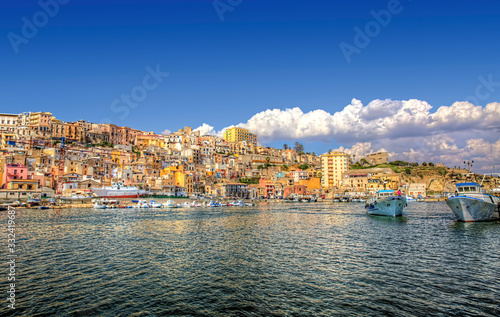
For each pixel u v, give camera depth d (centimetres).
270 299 2422
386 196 9200
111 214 9844
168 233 5647
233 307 2278
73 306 2289
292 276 2969
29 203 12144
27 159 15300
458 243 4466
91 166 16600
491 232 5394
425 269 3152
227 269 3219
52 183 14962
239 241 4797
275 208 13612
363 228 6225
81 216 8925
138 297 2464
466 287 2627
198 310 2228
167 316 2136
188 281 2847
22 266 3297
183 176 18738
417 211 10831
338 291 2570
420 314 2139
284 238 5056
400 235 5253
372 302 2342
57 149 16988
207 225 6912
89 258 3669
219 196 19125
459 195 7181
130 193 15438
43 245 4388
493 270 3097
